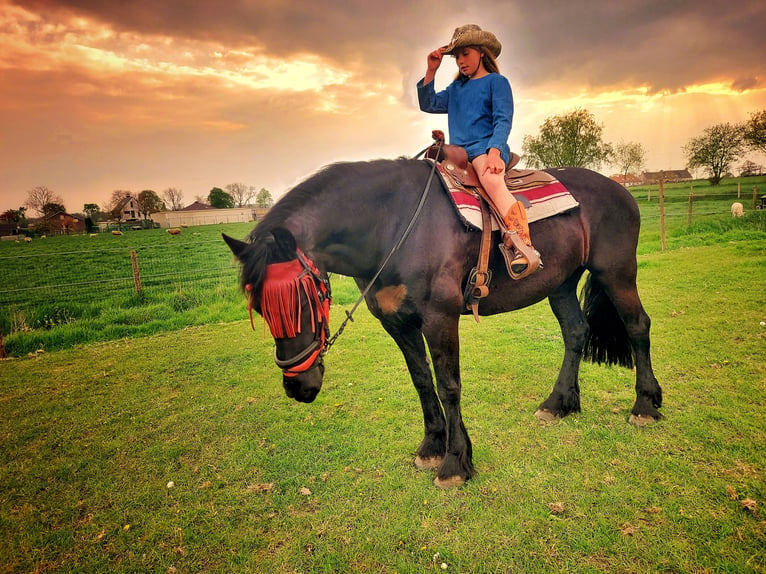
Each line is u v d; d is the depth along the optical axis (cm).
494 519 231
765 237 1156
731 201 2656
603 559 201
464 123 259
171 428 357
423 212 238
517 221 237
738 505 224
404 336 262
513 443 299
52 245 3769
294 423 352
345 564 210
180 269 1617
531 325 580
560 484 253
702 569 191
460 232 242
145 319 718
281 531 234
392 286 238
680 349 437
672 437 290
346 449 309
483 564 204
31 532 244
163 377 472
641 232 1416
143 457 317
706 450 272
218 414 378
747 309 546
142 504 264
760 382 356
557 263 278
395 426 338
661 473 254
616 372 403
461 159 251
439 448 282
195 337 622
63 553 228
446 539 220
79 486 286
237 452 315
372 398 390
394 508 245
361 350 521
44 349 602
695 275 751
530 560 204
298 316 198
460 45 248
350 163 242
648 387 310
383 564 208
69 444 340
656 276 768
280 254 195
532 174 279
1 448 338
